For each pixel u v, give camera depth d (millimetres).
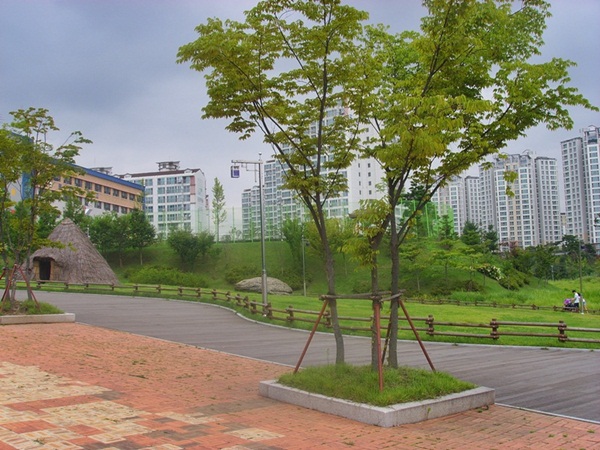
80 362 12141
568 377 11508
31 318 19641
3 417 7129
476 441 6625
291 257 66375
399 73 10859
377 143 10711
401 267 56969
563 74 9023
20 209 22312
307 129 10305
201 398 8922
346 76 9516
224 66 9453
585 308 36812
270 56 9562
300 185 9578
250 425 7191
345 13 9000
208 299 33469
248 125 10281
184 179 102812
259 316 25000
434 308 34250
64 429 6629
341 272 62094
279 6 9102
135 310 27484
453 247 57688
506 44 9547
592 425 7504
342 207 70625
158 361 12922
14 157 19438
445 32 9141
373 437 6699
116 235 66438
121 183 93625
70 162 20609
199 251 65688
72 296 34875
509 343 18156
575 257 75750
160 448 5953
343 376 8570
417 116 8273
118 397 8680
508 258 68562
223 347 16156
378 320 8195
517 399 9227
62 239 45875
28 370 10812
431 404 7711
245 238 74688
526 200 97125
